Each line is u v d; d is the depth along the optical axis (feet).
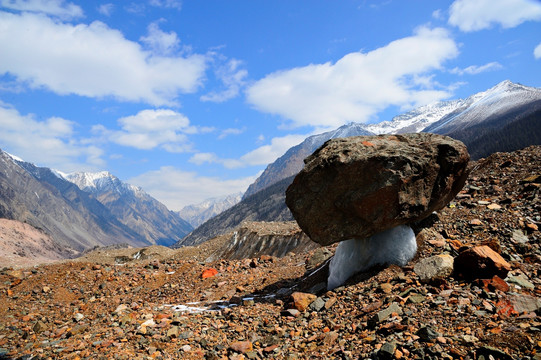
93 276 56.90
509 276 27.48
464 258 29.27
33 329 35.65
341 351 22.47
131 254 151.84
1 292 48.01
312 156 37.99
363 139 37.17
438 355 19.17
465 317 22.75
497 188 48.60
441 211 43.88
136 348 27.02
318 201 36.11
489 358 17.79
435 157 34.35
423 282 29.76
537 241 33.50
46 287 49.85
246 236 115.55
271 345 26.35
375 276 33.94
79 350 27.25
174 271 60.90
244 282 50.60
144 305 42.80
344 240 37.58
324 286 39.45
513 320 21.31
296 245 93.66
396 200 33.09
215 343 27.89
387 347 20.36
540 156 55.06
